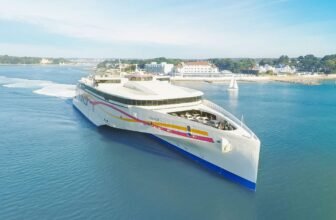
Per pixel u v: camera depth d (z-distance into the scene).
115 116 42.69
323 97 104.69
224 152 29.52
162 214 23.98
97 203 25.34
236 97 102.75
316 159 36.81
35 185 28.38
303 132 50.72
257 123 57.84
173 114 38.41
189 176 30.83
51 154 36.69
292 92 122.69
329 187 29.03
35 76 179.62
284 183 29.89
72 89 105.19
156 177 30.52
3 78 155.88
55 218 23.14
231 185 29.06
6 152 37.25
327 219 23.66
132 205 25.16
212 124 33.94
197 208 24.98
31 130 47.62
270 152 39.44
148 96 38.16
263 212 24.61
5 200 25.50
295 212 24.62
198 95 41.75
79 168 32.50
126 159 35.19
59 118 56.16
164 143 39.25
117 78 51.94
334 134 49.44
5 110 63.59
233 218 23.69
